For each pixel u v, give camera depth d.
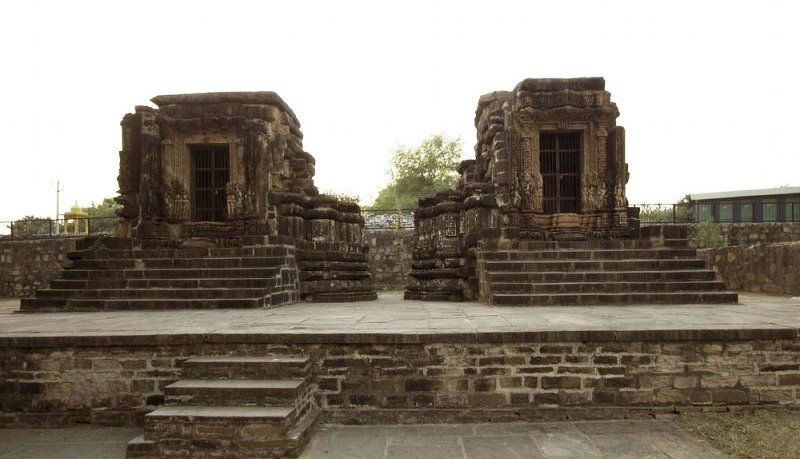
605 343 7.03
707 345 7.04
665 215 25.34
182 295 11.87
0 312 12.62
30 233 27.64
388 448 6.10
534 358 7.01
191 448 5.81
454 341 7.00
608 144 14.90
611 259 12.61
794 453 5.54
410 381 7.03
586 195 14.88
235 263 12.97
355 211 16.86
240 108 14.85
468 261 14.36
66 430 7.14
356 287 15.23
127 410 7.28
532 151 14.96
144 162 14.68
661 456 5.71
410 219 26.23
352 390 7.05
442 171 46.09
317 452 5.98
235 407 6.13
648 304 10.98
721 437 6.09
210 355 7.21
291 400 6.18
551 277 11.86
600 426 6.69
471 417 6.91
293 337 7.10
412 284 15.77
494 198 14.48
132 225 14.66
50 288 12.52
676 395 7.00
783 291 15.14
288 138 16.50
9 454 6.28
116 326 8.35
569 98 14.76
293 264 13.91
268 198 14.71
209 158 15.72
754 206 31.14
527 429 6.64
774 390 7.01
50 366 7.38
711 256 19.50
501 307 10.85
